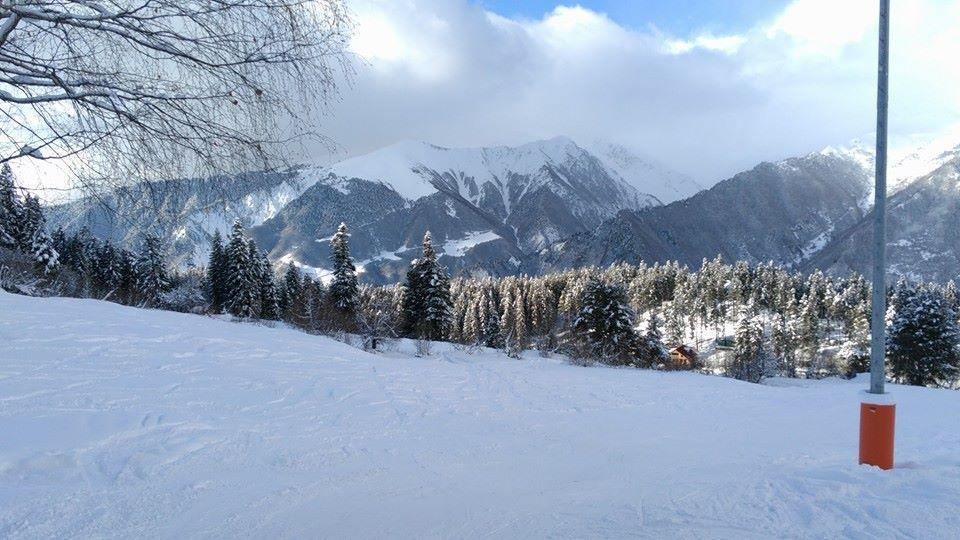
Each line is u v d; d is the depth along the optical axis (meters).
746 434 7.39
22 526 3.07
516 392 11.02
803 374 51.44
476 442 6.16
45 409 5.14
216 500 3.72
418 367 13.50
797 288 93.44
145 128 3.53
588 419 8.35
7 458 3.88
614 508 3.46
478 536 3.13
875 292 4.20
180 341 10.41
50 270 25.22
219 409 6.20
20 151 3.46
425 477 4.56
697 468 4.84
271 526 3.32
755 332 46.28
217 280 37.44
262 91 3.70
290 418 6.30
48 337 8.48
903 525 2.84
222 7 3.51
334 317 29.83
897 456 5.42
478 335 56.34
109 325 10.70
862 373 46.84
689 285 88.38
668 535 2.88
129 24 3.43
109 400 5.76
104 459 4.23
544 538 3.00
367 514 3.56
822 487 3.55
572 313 60.53
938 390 17.45
